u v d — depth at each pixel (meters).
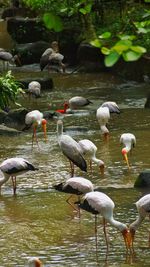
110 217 9.96
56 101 22.42
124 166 14.57
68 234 10.63
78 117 19.91
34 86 22.86
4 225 11.10
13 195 12.73
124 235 9.88
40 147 16.47
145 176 12.92
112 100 22.42
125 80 25.70
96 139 17.16
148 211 9.83
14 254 9.81
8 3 42.84
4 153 15.92
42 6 28.59
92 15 28.14
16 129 18.62
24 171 12.59
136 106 21.30
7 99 19.97
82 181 11.30
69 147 13.46
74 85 25.27
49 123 19.25
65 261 9.45
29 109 21.22
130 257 9.59
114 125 18.75
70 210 11.82
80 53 27.88
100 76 26.64
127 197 12.29
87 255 9.70
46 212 11.72
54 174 14.08
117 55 4.46
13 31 32.28
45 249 9.99
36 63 30.19
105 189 12.84
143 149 15.92
